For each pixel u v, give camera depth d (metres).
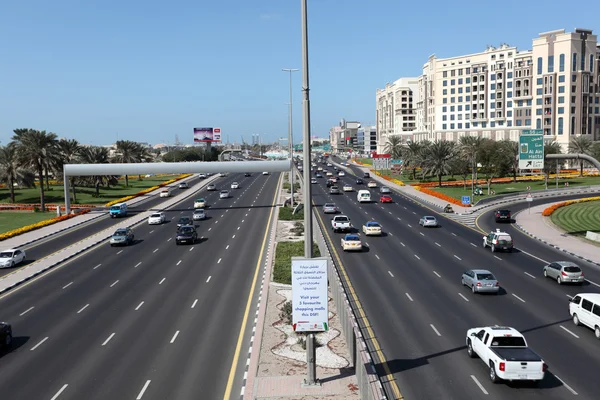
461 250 46.69
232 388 19.52
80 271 41.75
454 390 18.77
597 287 33.66
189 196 101.31
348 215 71.06
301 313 19.17
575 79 138.75
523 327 25.72
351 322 22.56
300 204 79.00
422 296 31.53
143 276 39.03
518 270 38.75
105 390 19.50
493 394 18.34
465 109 168.00
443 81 172.25
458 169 107.12
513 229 58.91
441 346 23.22
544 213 68.00
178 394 19.06
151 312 29.56
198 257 45.69
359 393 18.48
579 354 22.06
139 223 68.81
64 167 74.62
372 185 110.94
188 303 31.20
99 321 28.17
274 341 24.03
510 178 118.69
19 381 20.53
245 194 102.12
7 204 85.94
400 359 21.84
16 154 81.25
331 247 48.44
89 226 66.81
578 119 138.88
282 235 55.09
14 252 44.53
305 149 19.05
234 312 29.11
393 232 56.97
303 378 19.92
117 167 75.88
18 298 34.09
